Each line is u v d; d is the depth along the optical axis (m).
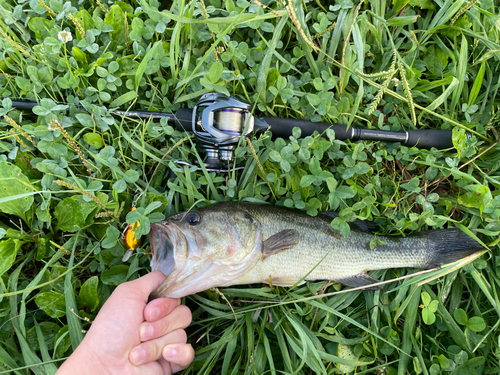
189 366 0.40
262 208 0.39
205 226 0.36
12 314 0.37
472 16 0.44
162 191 0.42
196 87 0.42
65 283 0.37
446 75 0.45
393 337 0.42
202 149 0.42
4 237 0.39
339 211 0.42
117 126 0.39
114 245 0.37
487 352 0.41
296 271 0.40
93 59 0.41
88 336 0.32
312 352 0.39
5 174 0.36
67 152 0.39
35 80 0.39
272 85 0.42
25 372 0.37
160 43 0.40
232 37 0.44
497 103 0.45
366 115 0.44
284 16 0.40
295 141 0.39
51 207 0.39
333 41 0.43
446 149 0.43
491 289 0.43
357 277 0.41
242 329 0.42
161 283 0.35
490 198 0.40
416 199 0.42
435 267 0.42
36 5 0.40
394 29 0.45
